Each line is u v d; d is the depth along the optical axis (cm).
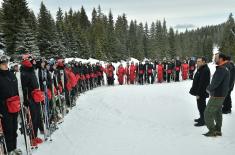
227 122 944
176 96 1588
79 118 1135
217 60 772
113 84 2522
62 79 1207
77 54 4944
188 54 10988
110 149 730
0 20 3691
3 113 659
